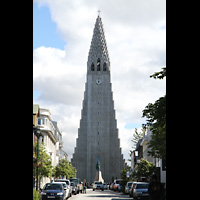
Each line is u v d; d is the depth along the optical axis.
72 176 99.75
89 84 166.88
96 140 160.25
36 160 34.59
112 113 164.62
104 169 157.75
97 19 181.88
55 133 116.25
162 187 13.80
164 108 16.30
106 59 171.50
